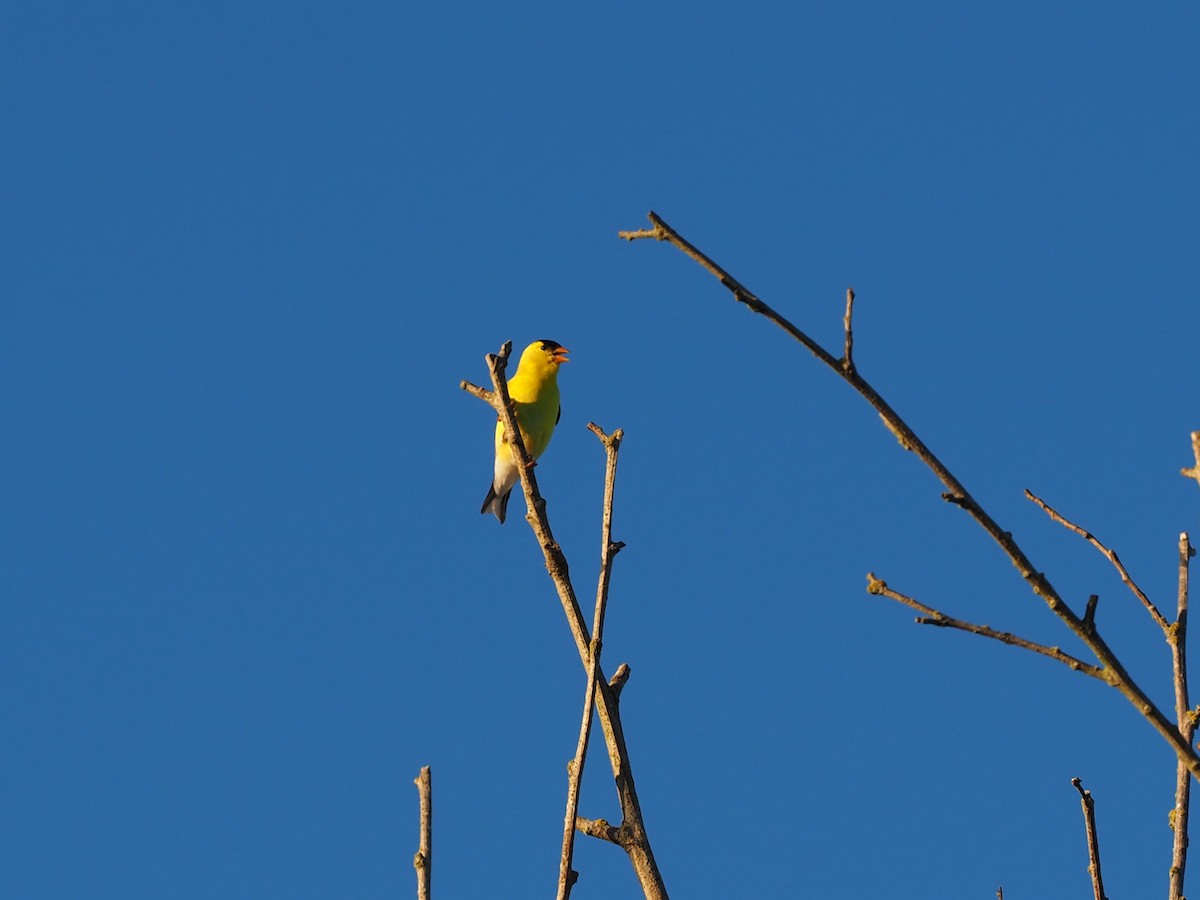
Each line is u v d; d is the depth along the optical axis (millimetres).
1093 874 7277
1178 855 7133
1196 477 6074
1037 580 5828
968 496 5797
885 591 6012
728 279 5711
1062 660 5832
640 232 5781
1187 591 7250
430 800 7090
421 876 6891
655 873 7785
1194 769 5609
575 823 7227
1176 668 7141
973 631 5906
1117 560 7285
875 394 5785
